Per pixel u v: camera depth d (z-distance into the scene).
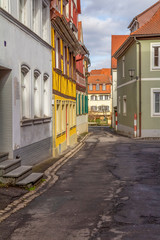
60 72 17.27
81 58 29.23
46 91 14.43
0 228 5.31
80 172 10.83
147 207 6.41
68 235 4.98
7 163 8.48
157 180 9.19
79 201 6.99
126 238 4.81
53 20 15.18
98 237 4.87
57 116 17.25
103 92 80.00
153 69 25.00
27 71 11.22
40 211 6.26
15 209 6.39
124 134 30.92
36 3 12.83
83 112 33.50
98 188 8.29
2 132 9.45
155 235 4.91
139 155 14.86
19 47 10.14
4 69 9.34
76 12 28.22
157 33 24.47
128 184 8.69
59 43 17.47
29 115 11.28
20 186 8.02
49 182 9.20
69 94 21.36
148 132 25.31
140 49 25.06
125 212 6.09
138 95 25.28
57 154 15.89
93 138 27.41
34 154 11.98
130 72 25.69
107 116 78.56
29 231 5.16
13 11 9.70
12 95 9.45
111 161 13.19
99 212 6.13
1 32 8.65
